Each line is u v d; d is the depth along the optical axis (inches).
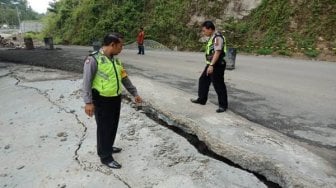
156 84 324.2
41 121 240.2
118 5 1163.3
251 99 285.6
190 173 154.7
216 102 270.2
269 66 494.9
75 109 257.6
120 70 155.9
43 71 436.8
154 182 148.0
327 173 146.9
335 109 255.3
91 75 146.2
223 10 874.8
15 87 352.5
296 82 362.0
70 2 1539.1
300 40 685.9
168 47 922.1
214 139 182.1
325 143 187.8
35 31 2420.0
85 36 1238.3
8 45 1074.7
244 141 180.1
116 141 191.2
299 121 226.5
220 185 144.2
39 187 150.3
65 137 205.6
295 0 748.6
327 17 686.5
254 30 786.2
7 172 168.7
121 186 146.2
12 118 258.1
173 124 218.2
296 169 149.2
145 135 199.8
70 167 165.6
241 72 432.8
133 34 1054.4
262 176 155.6
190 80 370.9
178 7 973.2
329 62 555.5
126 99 272.1
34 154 186.1
